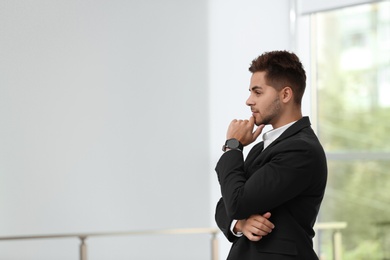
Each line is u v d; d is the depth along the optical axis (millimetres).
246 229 2320
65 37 5688
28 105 5570
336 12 5824
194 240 6020
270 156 2334
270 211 2344
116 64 5816
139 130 5867
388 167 5473
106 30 5801
